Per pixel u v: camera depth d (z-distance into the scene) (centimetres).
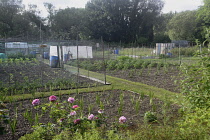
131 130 398
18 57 2020
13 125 365
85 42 1884
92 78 1050
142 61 1669
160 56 2281
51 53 1827
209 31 444
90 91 747
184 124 360
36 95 681
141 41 4606
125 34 5266
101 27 4975
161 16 5194
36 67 1432
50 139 360
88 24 5072
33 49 2259
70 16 5634
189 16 4278
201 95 418
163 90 776
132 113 508
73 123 374
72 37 5531
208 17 1866
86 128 377
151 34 5162
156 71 1302
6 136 375
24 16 5319
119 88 809
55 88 791
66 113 425
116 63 1681
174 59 1983
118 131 387
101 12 5012
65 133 347
